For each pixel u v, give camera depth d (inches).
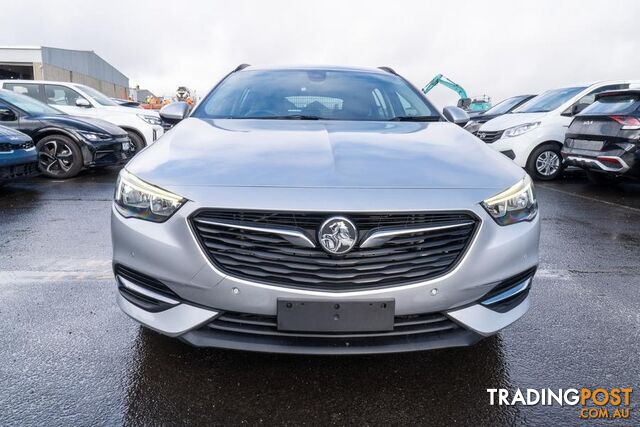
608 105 257.0
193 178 72.8
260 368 83.0
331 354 69.1
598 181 293.3
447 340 71.7
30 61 1104.8
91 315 103.6
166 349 88.8
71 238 163.0
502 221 73.9
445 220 70.1
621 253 154.6
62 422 69.5
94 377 80.3
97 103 379.9
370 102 123.3
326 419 70.9
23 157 231.6
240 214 68.2
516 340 94.9
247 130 97.7
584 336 97.0
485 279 71.8
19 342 91.6
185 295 70.9
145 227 72.7
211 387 77.8
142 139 375.2
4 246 153.2
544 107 327.3
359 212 67.0
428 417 71.7
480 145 94.2
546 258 148.8
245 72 137.9
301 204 67.2
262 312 68.6
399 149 86.0
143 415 71.2
